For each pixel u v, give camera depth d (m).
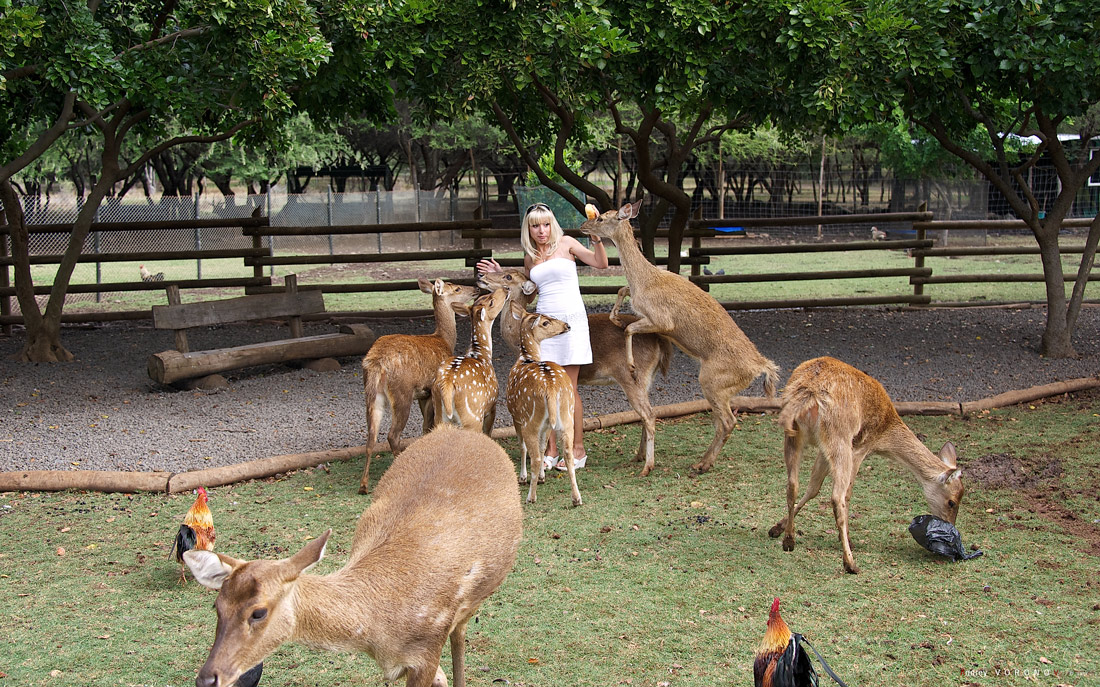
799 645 3.32
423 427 7.52
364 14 8.29
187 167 31.00
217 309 9.71
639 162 12.35
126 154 27.44
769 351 11.18
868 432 5.62
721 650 4.34
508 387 6.64
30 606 4.83
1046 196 24.73
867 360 10.62
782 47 9.02
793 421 5.32
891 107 9.10
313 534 5.85
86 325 13.84
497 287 7.45
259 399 9.16
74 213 19.23
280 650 4.43
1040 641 4.36
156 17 10.95
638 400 7.24
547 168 21.78
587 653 4.32
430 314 14.02
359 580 3.15
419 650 3.30
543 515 6.24
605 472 7.23
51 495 6.64
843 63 8.55
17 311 14.88
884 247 14.39
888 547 5.61
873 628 4.54
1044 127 10.51
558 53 8.79
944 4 8.85
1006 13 8.82
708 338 7.05
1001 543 5.59
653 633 4.52
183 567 5.05
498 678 4.11
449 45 8.87
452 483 3.66
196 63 8.62
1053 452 7.35
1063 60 8.66
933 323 12.99
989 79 9.46
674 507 6.38
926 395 9.08
